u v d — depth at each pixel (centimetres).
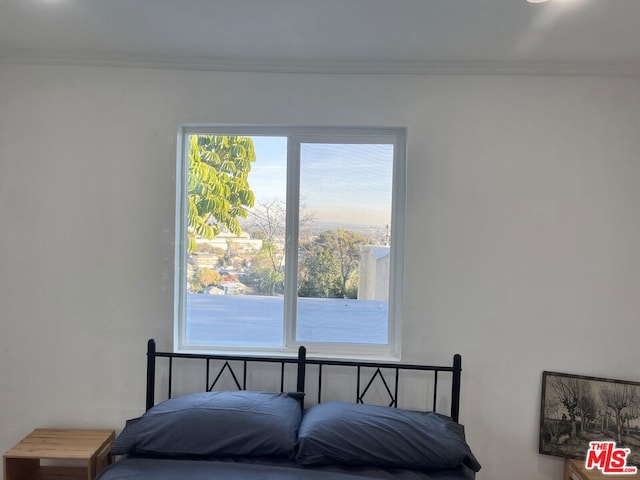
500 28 171
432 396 213
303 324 224
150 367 207
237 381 217
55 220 213
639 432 201
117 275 215
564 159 206
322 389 217
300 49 195
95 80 211
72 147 212
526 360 210
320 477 157
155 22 173
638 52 189
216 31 180
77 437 205
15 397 217
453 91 208
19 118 211
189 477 156
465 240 209
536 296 208
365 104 210
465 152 208
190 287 225
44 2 158
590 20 162
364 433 172
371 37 182
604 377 208
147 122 212
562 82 205
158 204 214
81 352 216
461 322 211
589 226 206
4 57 206
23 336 215
